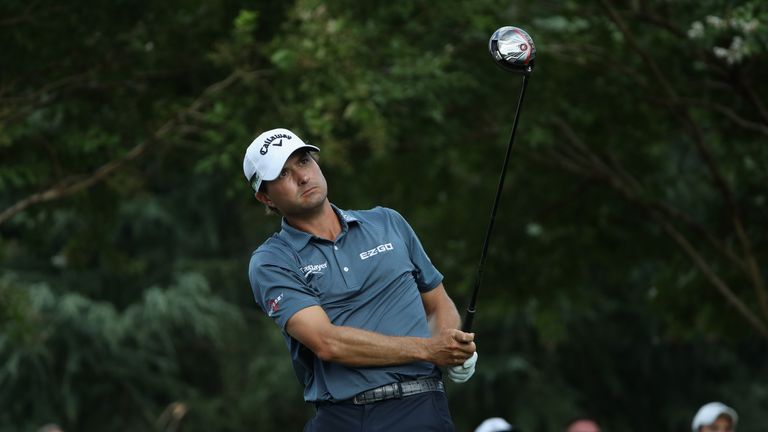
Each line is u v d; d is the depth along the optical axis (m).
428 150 44.81
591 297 53.84
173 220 86.62
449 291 51.91
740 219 45.88
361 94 35.31
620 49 42.72
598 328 88.88
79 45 36.00
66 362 79.81
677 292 50.12
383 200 48.47
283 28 36.38
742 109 44.25
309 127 35.00
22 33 35.09
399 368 15.47
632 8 40.34
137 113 38.19
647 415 93.25
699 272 49.38
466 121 43.94
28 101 36.09
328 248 15.75
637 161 49.28
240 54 35.81
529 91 42.94
